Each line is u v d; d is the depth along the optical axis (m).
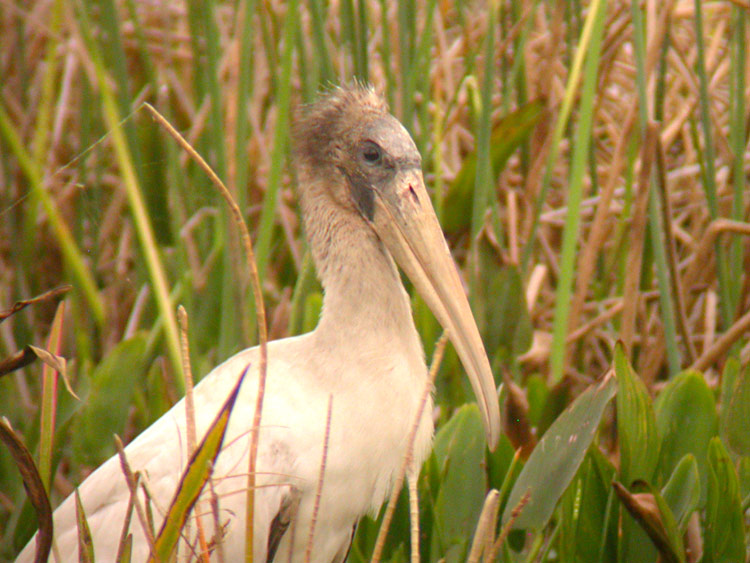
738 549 5.10
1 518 6.59
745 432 5.68
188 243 7.96
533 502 5.21
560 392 6.48
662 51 7.35
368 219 5.26
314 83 7.14
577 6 8.31
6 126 6.57
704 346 7.96
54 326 4.45
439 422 7.05
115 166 9.36
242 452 4.89
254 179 9.53
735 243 7.37
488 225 7.92
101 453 6.21
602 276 9.09
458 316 5.07
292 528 4.70
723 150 9.09
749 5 6.98
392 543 5.68
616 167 7.48
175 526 3.73
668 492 5.22
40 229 8.80
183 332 3.79
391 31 9.44
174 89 9.80
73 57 9.36
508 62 9.28
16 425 7.09
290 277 9.23
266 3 8.04
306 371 5.13
